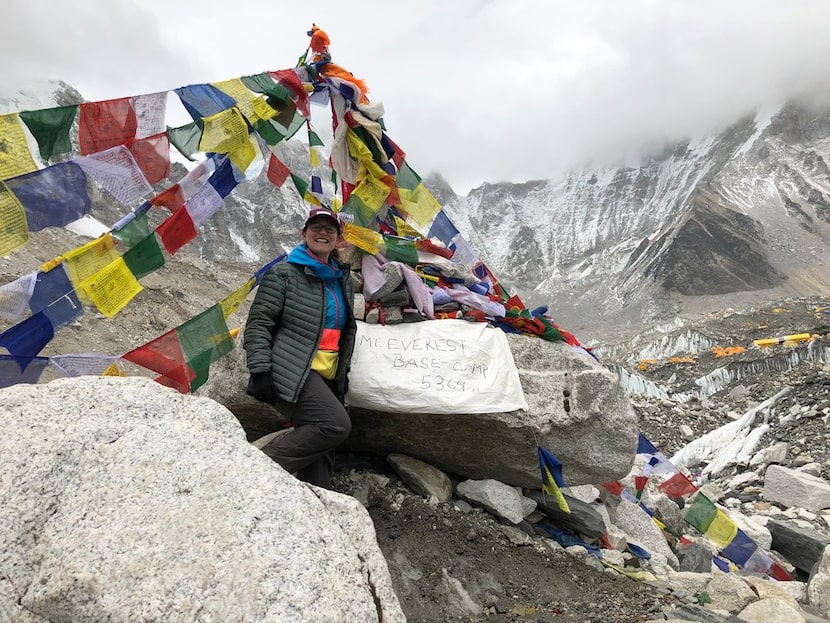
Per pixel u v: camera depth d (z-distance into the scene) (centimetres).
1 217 356
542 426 551
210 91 451
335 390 450
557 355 593
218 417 301
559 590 486
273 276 421
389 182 609
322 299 427
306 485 285
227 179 468
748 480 1286
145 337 1859
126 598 217
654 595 504
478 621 424
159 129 418
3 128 354
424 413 511
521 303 657
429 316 548
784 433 1516
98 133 392
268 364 398
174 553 230
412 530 501
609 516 714
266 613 217
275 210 16450
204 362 461
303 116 536
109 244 413
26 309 398
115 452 265
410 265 595
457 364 519
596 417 568
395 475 581
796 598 604
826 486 1098
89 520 241
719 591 515
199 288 2936
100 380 302
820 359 2423
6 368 380
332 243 435
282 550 237
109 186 398
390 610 250
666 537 805
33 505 244
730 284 19312
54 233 2461
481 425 545
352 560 251
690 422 1980
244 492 256
